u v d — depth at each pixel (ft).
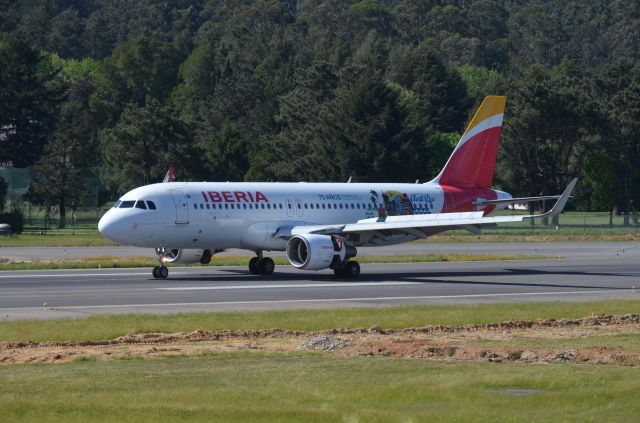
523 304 442.91
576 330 368.68
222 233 584.40
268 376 253.44
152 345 320.50
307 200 627.05
